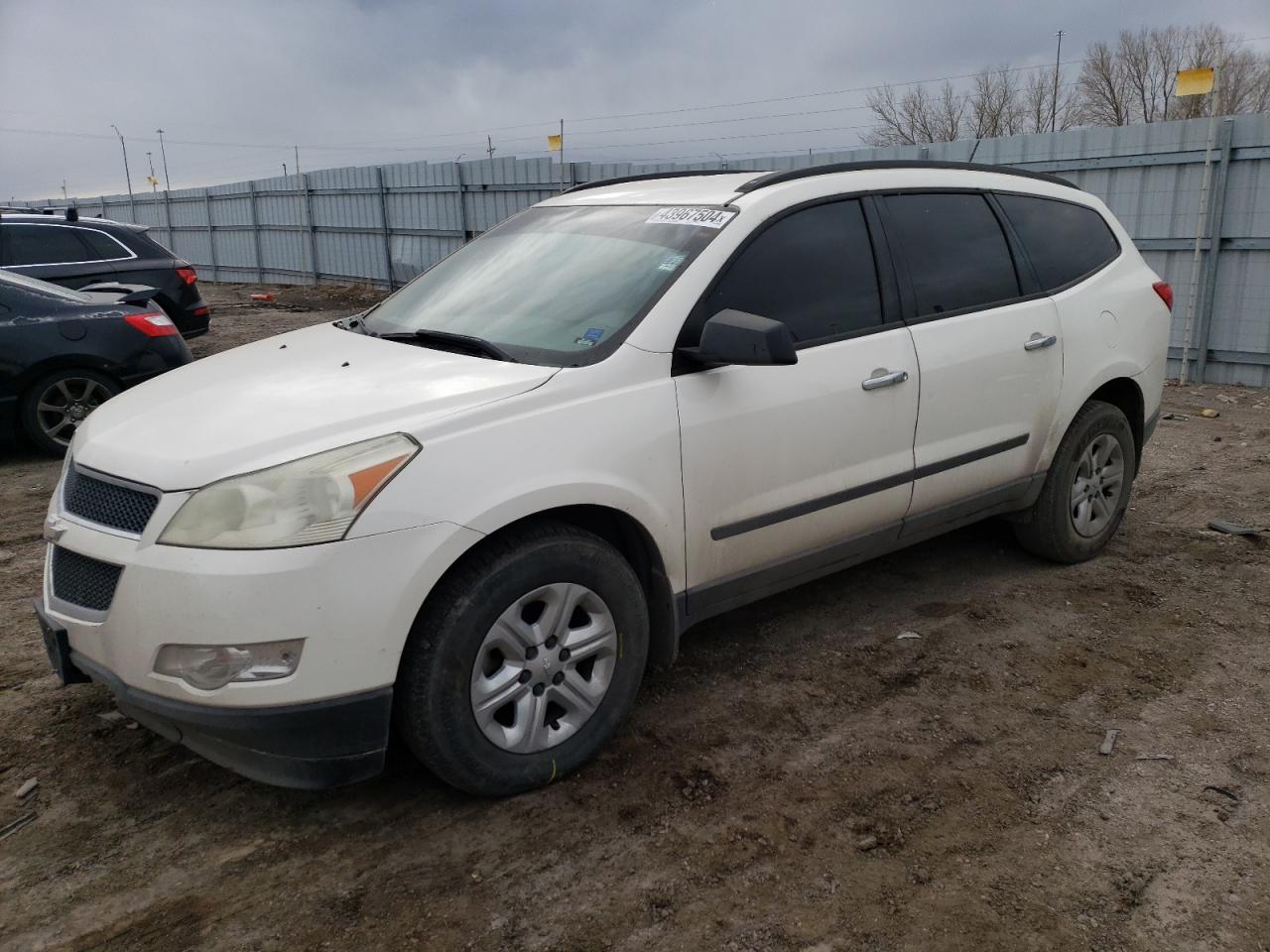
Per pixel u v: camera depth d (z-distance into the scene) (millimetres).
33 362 6742
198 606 2428
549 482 2768
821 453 3482
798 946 2334
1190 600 4371
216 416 2826
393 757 3168
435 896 2516
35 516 5691
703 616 3375
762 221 3447
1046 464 4441
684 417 3105
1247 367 9469
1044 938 2359
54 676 3674
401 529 2533
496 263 3816
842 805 2883
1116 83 31406
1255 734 3271
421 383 2918
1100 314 4547
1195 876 2582
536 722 2875
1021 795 2938
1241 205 9219
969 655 3850
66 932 2402
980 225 4199
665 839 2730
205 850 2709
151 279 10555
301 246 22938
